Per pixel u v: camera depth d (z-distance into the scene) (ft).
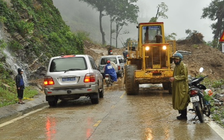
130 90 52.34
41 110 39.86
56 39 89.45
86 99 50.37
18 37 71.61
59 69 42.06
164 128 26.27
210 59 115.44
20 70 43.11
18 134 25.77
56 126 28.55
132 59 57.21
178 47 131.54
